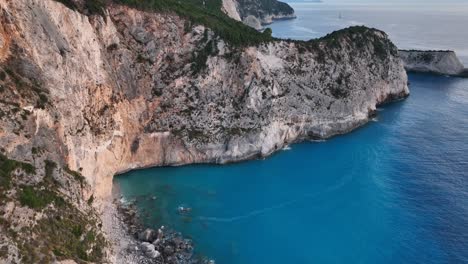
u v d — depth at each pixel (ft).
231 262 160.15
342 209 199.31
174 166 235.20
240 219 188.96
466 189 216.13
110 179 200.54
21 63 139.74
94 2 204.33
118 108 206.18
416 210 197.57
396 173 235.81
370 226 185.26
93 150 178.60
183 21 241.35
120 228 172.55
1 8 138.10
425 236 177.47
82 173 162.40
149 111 226.58
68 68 164.45
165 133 230.68
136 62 221.66
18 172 120.26
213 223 184.75
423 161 250.78
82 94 175.42
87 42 183.83
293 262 162.09
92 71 184.34
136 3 225.56
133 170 226.58
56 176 134.72
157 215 187.21
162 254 159.12
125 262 150.51
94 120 185.06
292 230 182.19
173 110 234.79
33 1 154.30
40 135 134.72
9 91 129.80
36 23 150.82
